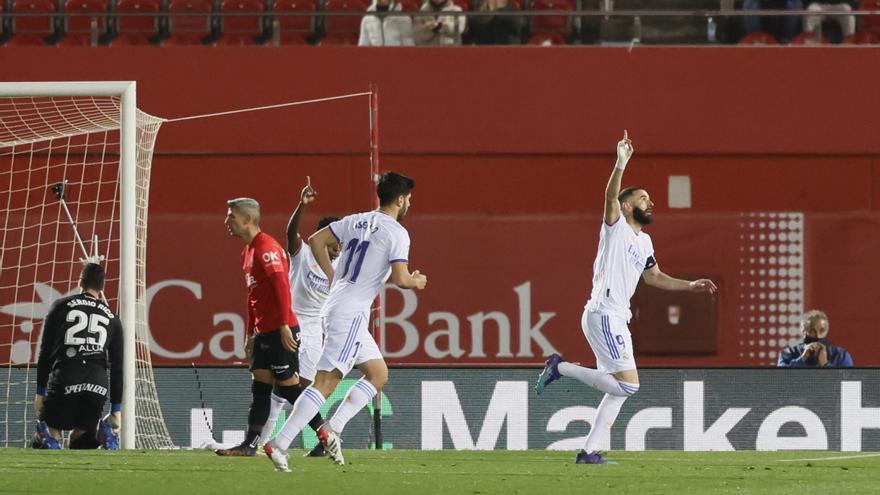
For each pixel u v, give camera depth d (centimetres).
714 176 5769
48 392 3462
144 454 3216
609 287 3038
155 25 6156
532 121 5778
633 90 5766
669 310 5759
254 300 3152
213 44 6088
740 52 5762
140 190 4522
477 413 3906
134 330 3762
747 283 5762
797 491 2502
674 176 5762
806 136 5756
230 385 3944
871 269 5756
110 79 5741
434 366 3912
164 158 5775
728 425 3916
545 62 5775
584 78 5772
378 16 5897
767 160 5769
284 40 6150
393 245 2723
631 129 5766
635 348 5766
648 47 5762
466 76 5778
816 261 5756
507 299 5762
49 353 3475
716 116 5759
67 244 5638
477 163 5784
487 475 2753
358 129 5769
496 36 6081
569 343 5756
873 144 5750
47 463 2895
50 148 5306
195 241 5762
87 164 5678
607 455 3431
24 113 5719
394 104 5769
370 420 3875
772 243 5762
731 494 2447
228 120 5775
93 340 3472
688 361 5766
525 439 3903
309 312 3497
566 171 5788
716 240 5759
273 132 5775
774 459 3319
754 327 5762
